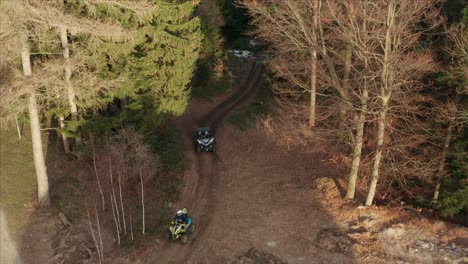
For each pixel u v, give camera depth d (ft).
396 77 62.95
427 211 73.31
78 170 69.36
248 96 123.85
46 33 56.34
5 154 70.38
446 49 65.51
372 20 58.18
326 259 57.88
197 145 88.53
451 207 67.10
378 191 81.05
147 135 72.84
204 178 80.33
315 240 61.72
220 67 130.31
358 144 68.28
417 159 77.92
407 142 74.43
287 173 82.79
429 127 75.25
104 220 63.67
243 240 62.39
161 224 65.26
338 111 84.58
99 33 54.60
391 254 58.13
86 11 59.16
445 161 77.20
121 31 57.16
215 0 141.18
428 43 73.67
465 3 67.46
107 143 62.18
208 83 125.80
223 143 95.04
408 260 56.80
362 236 61.67
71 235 57.93
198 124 103.65
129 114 69.67
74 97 63.00
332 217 66.80
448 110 69.31
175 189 75.05
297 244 61.16
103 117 65.51
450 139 73.26
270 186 77.71
